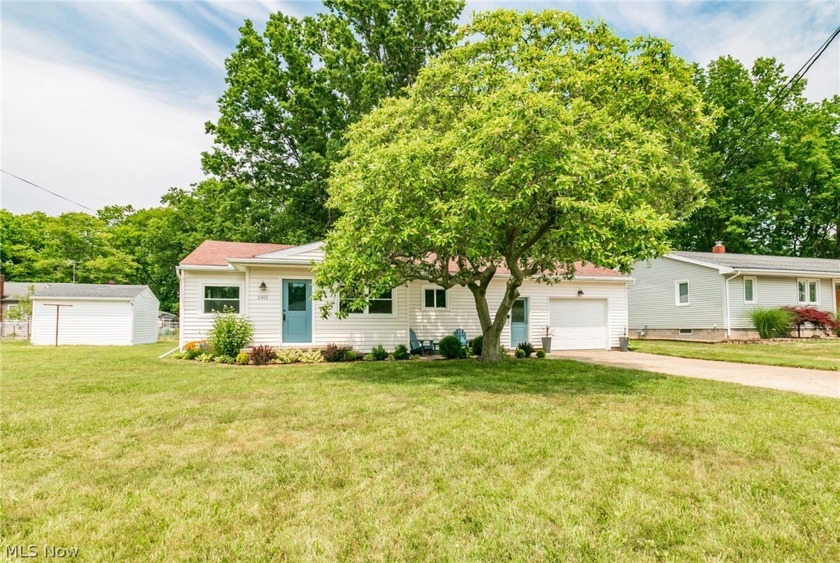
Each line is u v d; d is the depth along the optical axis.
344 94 23.19
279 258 13.45
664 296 23.16
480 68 10.12
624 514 3.00
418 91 10.70
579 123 8.26
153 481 3.55
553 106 7.14
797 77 12.90
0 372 9.85
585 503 3.15
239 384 8.12
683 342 20.23
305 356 12.18
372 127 11.25
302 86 23.48
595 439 4.58
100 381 8.49
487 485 3.45
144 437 4.70
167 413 5.75
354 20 23.92
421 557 2.53
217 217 26.80
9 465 3.88
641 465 3.86
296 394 7.10
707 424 5.17
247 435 4.76
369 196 8.25
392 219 8.07
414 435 4.73
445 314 15.52
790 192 29.98
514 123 7.07
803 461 3.97
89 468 3.82
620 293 17.80
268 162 24.52
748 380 8.96
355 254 8.30
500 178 7.12
